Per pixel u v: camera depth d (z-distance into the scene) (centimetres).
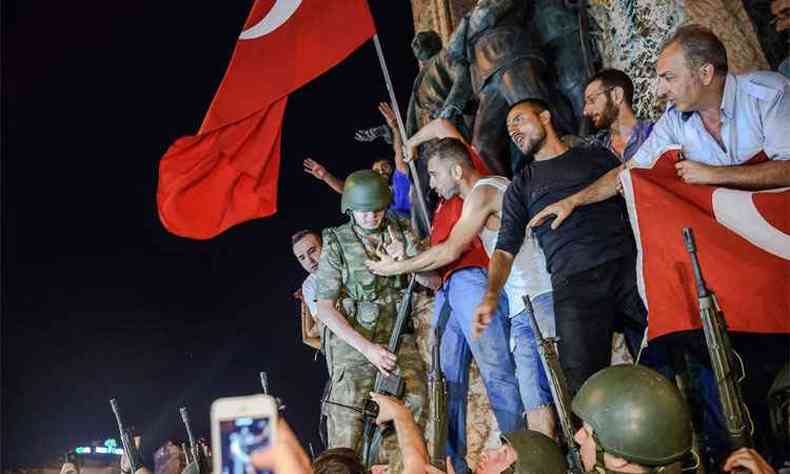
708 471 636
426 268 745
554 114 912
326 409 781
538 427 698
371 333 777
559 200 668
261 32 941
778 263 595
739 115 623
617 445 443
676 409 446
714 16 785
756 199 604
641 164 653
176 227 969
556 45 923
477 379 851
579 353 644
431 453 639
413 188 983
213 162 967
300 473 306
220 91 945
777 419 596
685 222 616
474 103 972
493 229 747
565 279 654
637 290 653
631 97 752
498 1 914
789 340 634
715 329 526
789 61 745
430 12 1156
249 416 267
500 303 740
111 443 1023
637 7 852
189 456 823
